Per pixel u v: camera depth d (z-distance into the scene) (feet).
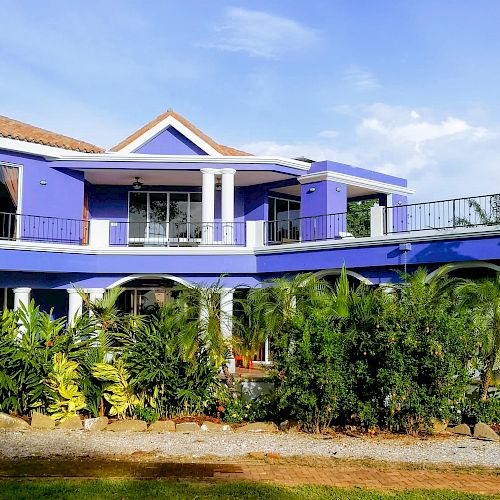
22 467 28.78
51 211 69.72
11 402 41.32
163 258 69.10
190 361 42.63
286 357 39.01
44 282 68.23
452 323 36.37
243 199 84.74
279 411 41.98
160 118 77.05
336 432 38.37
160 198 82.43
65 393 40.86
